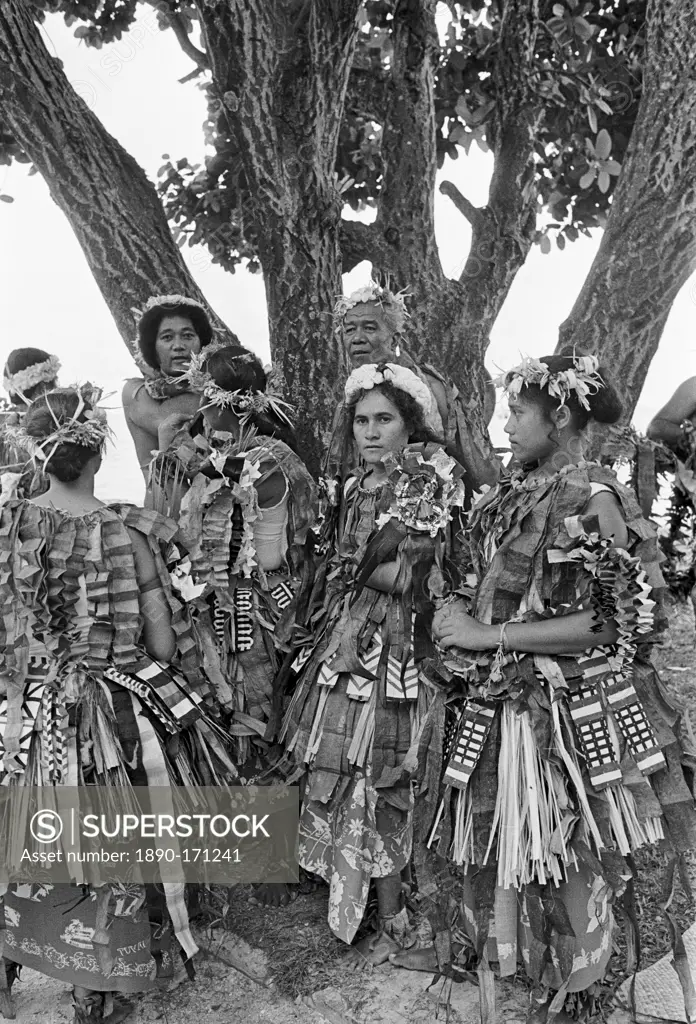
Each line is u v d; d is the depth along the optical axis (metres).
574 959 2.19
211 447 3.02
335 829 2.61
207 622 2.88
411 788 2.54
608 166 4.27
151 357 3.65
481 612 2.26
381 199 4.15
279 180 3.70
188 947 2.31
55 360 3.44
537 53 4.36
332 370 3.83
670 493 2.90
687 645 4.39
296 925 2.73
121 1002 2.44
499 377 2.26
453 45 4.56
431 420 2.75
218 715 2.71
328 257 3.81
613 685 2.17
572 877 2.18
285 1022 2.35
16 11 3.70
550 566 2.19
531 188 4.18
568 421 2.21
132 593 2.28
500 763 2.20
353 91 4.58
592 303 3.94
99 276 3.93
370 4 4.38
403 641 2.60
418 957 2.55
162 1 4.42
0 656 2.28
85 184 3.80
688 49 3.69
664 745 2.18
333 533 2.80
